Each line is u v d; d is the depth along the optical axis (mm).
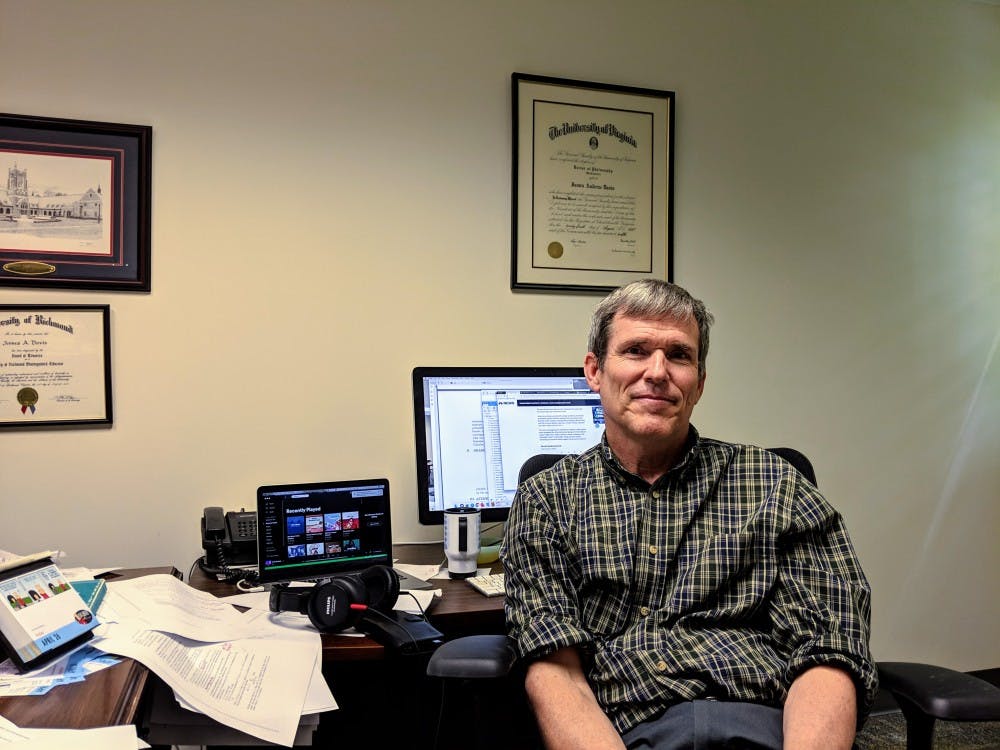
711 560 1251
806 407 2430
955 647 2572
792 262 2428
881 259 2521
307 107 2008
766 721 1131
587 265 2227
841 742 1036
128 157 1874
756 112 2400
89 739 787
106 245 1858
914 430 2545
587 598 1301
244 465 1942
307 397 1993
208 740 1105
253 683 1093
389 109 2072
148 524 1880
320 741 1941
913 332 2551
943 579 2564
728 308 2361
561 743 1079
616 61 2270
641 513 1302
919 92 2574
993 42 2666
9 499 1797
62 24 1845
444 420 1904
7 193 1797
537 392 1983
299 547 1619
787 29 2436
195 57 1930
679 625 1234
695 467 1330
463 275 2127
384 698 1982
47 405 1816
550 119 2197
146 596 1311
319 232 2010
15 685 931
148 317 1887
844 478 2465
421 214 2094
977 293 2623
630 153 2266
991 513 2623
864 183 2510
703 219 2346
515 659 1194
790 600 1231
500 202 2162
